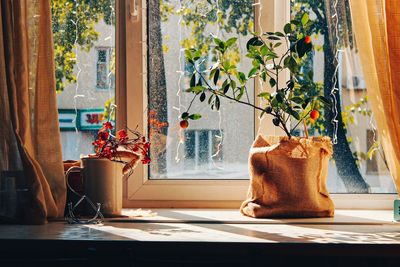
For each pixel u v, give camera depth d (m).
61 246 1.63
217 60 2.37
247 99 2.37
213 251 1.60
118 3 2.37
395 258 1.71
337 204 2.33
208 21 2.37
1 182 2.01
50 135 2.09
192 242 1.61
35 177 1.98
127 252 1.61
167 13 2.37
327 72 2.35
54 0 2.36
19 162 2.02
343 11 2.34
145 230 1.81
